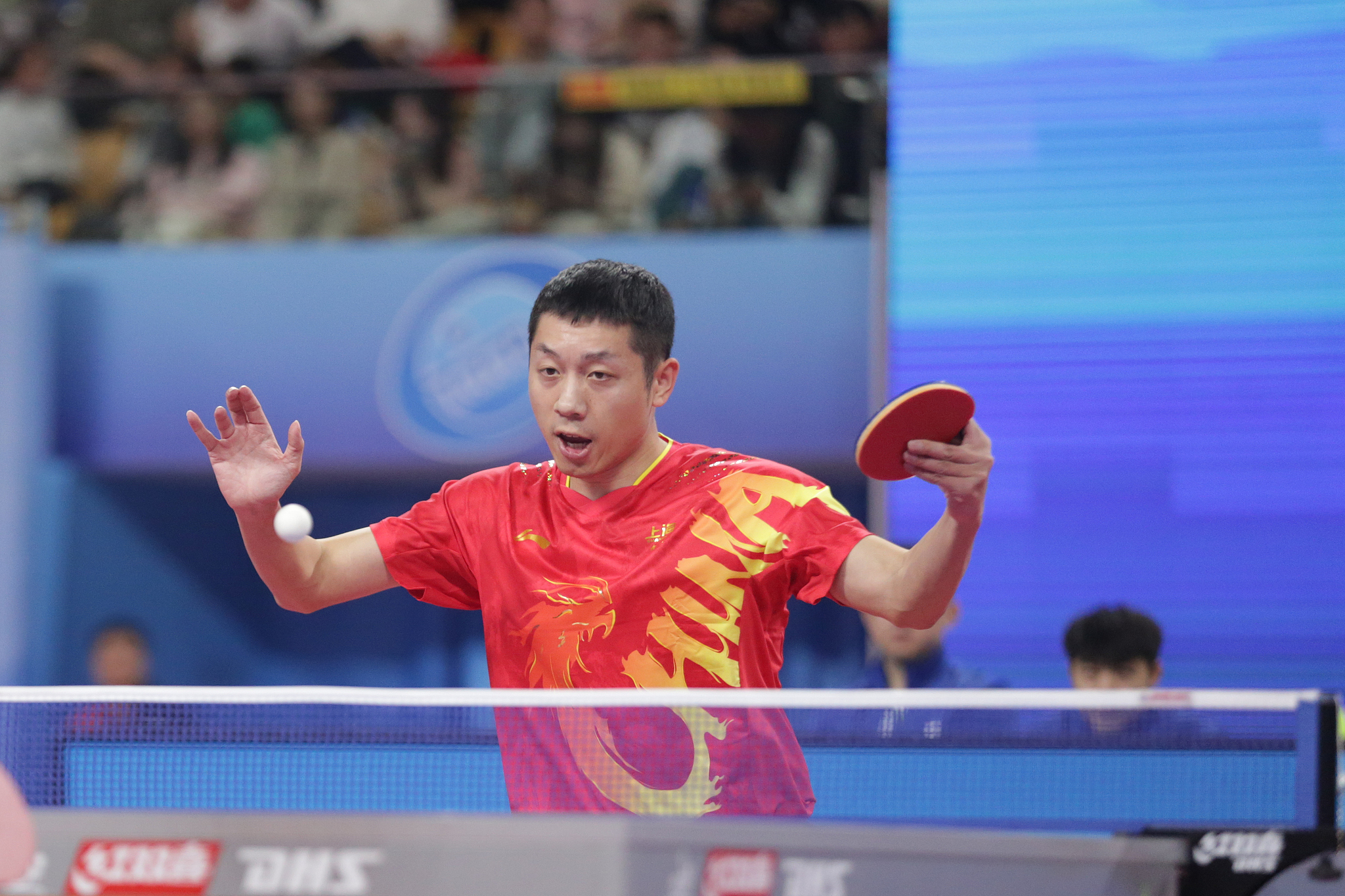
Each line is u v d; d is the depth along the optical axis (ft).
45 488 69.77
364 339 69.82
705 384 67.77
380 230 73.97
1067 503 65.62
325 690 20.85
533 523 23.71
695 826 17.69
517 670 23.36
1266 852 18.38
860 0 77.10
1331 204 65.87
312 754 22.71
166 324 71.15
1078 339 66.64
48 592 69.72
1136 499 65.26
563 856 17.63
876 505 64.85
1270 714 21.18
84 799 22.63
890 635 44.75
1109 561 65.10
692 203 72.02
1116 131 67.62
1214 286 65.98
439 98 75.05
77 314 71.61
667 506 23.25
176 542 78.28
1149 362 66.08
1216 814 21.18
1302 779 19.40
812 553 22.50
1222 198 66.49
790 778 21.67
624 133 73.26
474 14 85.20
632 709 21.75
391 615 84.69
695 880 17.53
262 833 17.97
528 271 69.05
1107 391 66.18
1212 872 18.49
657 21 77.92
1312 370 65.00
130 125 76.84
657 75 73.15
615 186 72.90
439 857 17.71
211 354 70.74
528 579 23.24
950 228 68.13
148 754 22.72
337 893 17.79
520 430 67.97
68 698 21.35
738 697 19.81
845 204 70.69
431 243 70.33
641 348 22.77
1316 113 66.44
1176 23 67.62
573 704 20.06
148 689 21.31
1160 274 66.49
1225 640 63.82
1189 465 65.10
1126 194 67.21
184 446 70.59
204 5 85.05
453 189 74.13
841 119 71.00
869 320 67.46
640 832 17.66
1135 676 37.93
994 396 66.64
